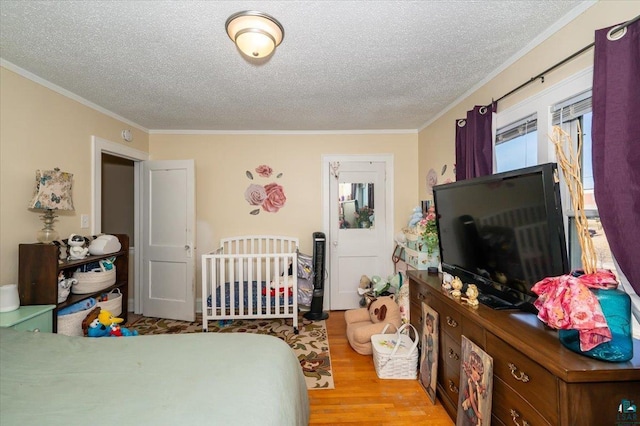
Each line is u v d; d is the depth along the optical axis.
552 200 1.22
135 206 3.58
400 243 3.38
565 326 0.98
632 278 1.14
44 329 1.88
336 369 2.34
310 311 3.44
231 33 1.55
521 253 1.42
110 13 1.47
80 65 2.00
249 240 3.74
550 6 1.45
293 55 1.88
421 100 2.71
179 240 3.38
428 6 1.43
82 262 2.25
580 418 0.94
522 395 1.16
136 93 2.48
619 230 1.17
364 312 2.99
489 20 1.55
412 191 3.74
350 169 3.76
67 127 2.42
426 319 2.09
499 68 2.05
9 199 1.96
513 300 1.50
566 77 1.52
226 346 1.36
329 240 3.76
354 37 1.69
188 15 1.49
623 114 1.16
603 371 0.92
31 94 2.11
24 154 2.06
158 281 3.45
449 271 2.10
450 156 2.82
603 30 1.22
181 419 0.86
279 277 3.37
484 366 1.37
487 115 2.07
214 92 2.47
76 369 1.14
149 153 3.63
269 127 3.58
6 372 1.11
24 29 1.60
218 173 3.70
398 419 1.76
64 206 2.18
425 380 2.04
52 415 0.88
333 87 2.39
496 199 1.56
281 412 0.97
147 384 1.04
